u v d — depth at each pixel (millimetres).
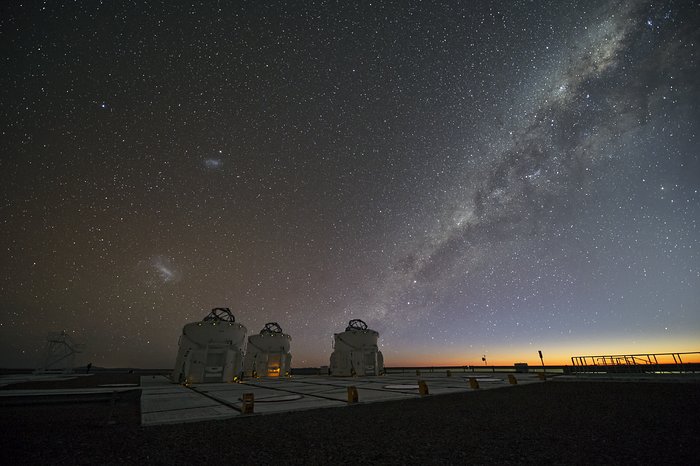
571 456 6043
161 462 6121
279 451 6762
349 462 6012
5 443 7457
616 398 13672
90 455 6578
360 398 15469
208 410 12336
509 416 10336
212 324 33344
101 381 30391
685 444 6613
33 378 35188
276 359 44531
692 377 18594
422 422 9641
